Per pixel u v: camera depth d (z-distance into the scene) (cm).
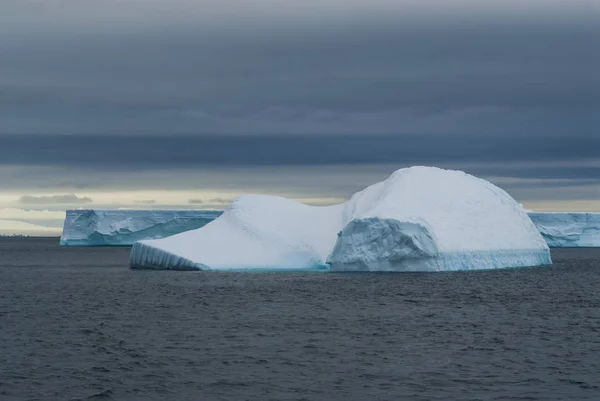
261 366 3538
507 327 4797
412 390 3092
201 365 3562
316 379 3281
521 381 3241
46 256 16238
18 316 5394
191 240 9331
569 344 4153
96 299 6562
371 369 3472
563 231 15125
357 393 3045
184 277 8575
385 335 4447
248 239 9106
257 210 9394
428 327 4781
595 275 9438
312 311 5588
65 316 5384
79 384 3192
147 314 5462
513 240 9031
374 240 8300
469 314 5453
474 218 8819
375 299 6394
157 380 3262
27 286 8112
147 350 3941
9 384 3184
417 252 8100
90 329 4694
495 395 3012
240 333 4519
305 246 9044
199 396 3008
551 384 3188
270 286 7469
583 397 2983
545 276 9094
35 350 3947
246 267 8781
